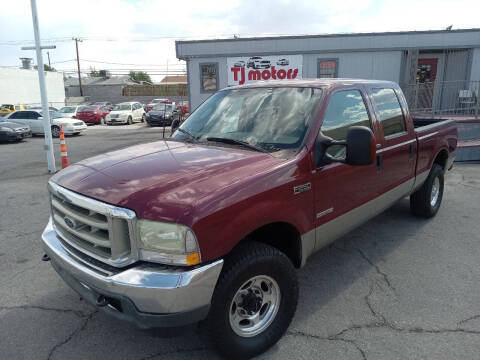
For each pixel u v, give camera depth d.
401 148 4.25
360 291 3.68
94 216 2.48
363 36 15.15
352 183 3.49
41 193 7.65
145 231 2.27
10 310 3.45
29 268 4.27
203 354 2.85
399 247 4.66
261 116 3.43
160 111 27.03
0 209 6.52
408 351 2.83
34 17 9.38
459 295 3.58
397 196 4.41
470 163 9.86
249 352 2.69
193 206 2.27
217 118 3.71
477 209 6.03
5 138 17.45
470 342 2.91
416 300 3.50
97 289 2.40
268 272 2.68
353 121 3.58
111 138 19.52
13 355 2.87
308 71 15.73
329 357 2.79
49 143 9.98
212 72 16.12
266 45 15.63
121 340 3.03
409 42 14.99
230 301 2.50
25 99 40.28
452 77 15.56
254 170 2.70
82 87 54.50
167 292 2.19
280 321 2.85
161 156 3.02
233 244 2.43
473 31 14.64
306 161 2.97
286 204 2.78
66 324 3.24
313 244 3.18
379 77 15.55
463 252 4.50
